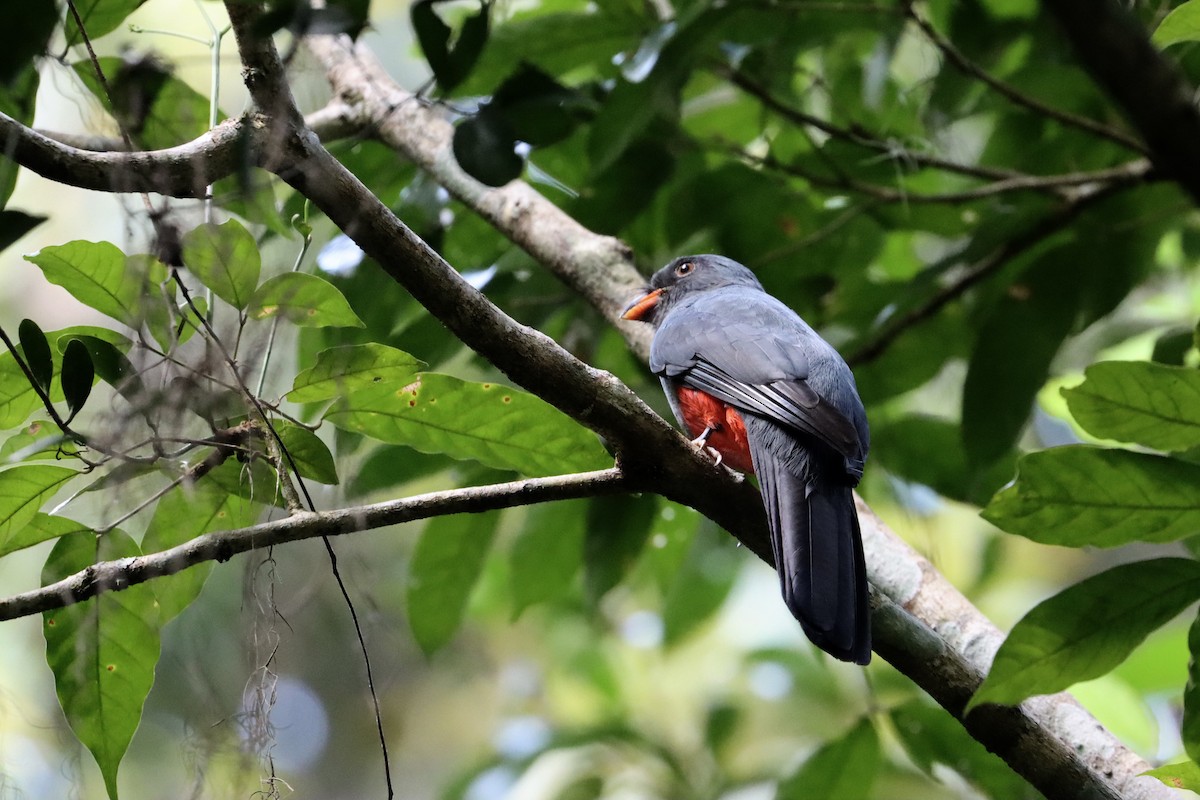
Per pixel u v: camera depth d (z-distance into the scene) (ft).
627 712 45.27
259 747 21.93
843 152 37.47
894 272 45.06
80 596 22.77
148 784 40.83
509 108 28.22
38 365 21.45
